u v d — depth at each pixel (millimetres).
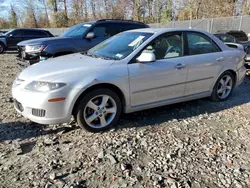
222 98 5340
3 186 2654
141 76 4016
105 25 7867
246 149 3412
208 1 31375
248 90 6336
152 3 39250
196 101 5324
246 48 8516
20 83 3736
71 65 3893
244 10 28562
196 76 4672
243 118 4480
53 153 3287
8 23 40812
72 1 42438
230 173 2887
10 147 3422
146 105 4242
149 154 3260
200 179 2779
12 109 4828
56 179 2768
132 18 40031
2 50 16859
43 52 6754
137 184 2693
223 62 5047
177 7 36906
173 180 2748
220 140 3656
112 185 2682
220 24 21750
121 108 4070
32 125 4102
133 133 3838
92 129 3816
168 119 4391
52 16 39094
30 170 2926
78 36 7449
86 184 2693
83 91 3598
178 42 4535
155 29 4641
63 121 3602
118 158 3162
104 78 3705
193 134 3834
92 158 3162
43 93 3443
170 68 4277
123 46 4375
